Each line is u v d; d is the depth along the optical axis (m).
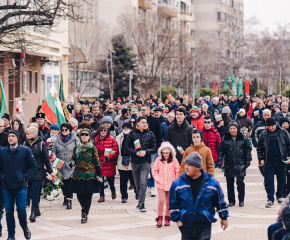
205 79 77.12
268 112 16.27
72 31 57.62
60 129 13.79
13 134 10.16
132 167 13.41
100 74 63.91
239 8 127.06
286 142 13.60
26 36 27.58
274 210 13.08
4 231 11.16
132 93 63.53
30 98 34.88
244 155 13.71
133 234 10.58
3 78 27.31
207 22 116.00
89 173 11.82
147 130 13.40
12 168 10.08
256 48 99.75
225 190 16.16
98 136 14.65
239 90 77.75
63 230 11.01
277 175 13.78
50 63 39.56
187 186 7.57
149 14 67.69
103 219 12.18
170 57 66.69
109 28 69.06
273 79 103.94
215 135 16.48
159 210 11.36
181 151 12.20
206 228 7.57
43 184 13.35
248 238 10.13
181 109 13.22
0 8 20.03
